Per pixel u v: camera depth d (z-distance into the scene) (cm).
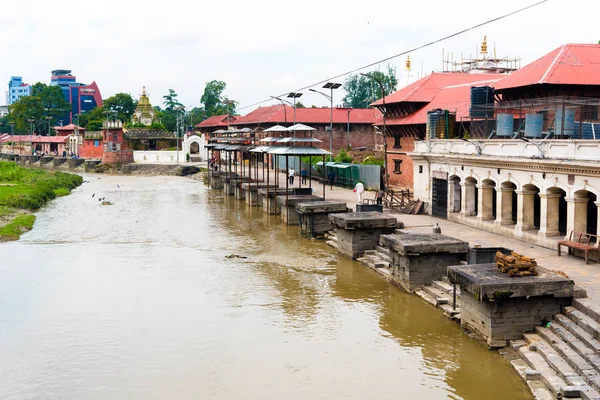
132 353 2019
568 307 1875
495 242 2817
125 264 3247
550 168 2594
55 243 3878
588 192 2483
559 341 1744
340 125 7956
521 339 1888
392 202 4238
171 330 2219
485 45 6756
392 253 2689
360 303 2473
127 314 2402
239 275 2959
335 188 5753
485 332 1917
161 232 4247
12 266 3228
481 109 3438
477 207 3491
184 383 1798
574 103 2653
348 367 1878
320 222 3891
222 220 4806
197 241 3878
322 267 3069
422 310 2328
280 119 7856
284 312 2392
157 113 15612
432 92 5181
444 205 3662
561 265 2320
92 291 2728
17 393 1758
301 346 2048
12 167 9644
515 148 2895
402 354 1958
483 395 1661
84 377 1853
